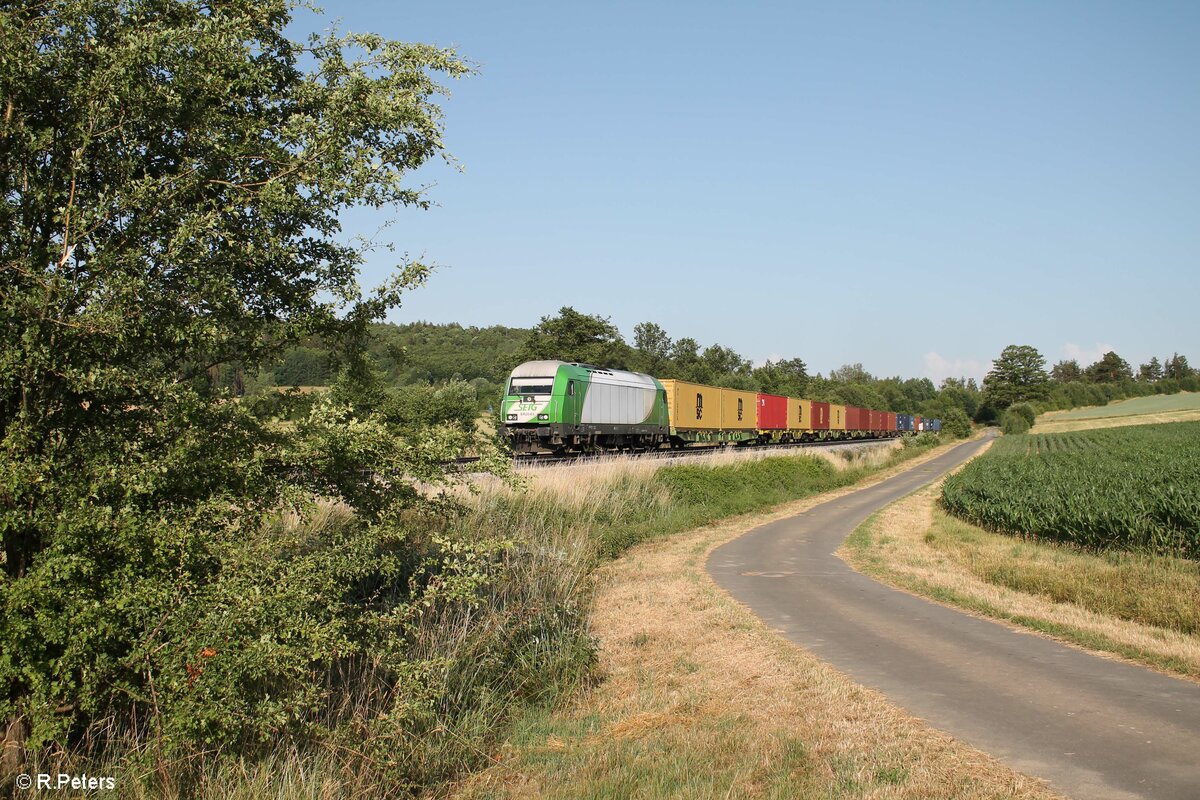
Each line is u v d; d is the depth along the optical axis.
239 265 6.36
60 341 5.53
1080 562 16.61
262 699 5.95
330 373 7.55
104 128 5.71
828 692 7.79
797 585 14.09
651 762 6.47
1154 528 16.95
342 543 6.75
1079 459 35.53
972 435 123.94
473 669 8.48
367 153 6.23
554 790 6.17
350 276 6.84
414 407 28.86
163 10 6.12
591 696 8.78
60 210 5.52
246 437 6.26
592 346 60.78
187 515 5.87
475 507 14.63
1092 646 9.50
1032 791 5.33
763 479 32.09
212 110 6.07
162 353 6.26
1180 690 7.64
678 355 117.44
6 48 5.29
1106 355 181.75
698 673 9.10
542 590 11.03
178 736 5.50
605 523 19.70
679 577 15.02
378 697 7.48
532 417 29.73
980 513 24.00
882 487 40.41
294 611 5.99
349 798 6.01
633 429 35.75
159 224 5.96
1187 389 155.75
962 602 12.38
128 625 5.60
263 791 5.55
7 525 5.28
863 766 5.91
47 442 5.71
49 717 5.30
